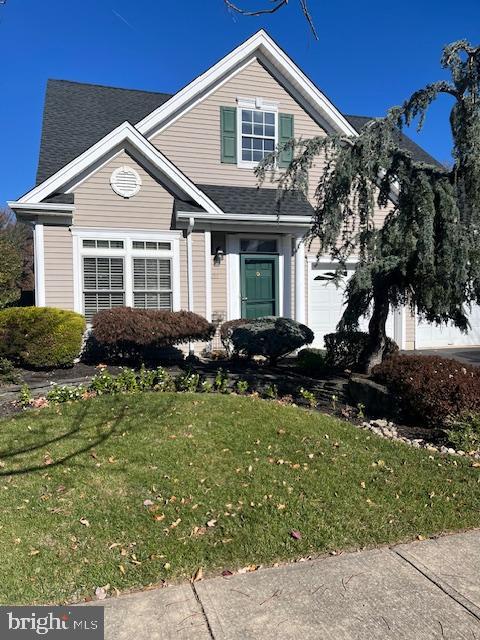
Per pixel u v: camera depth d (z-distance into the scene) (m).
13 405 6.28
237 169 11.98
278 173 12.11
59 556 3.06
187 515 3.55
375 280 7.28
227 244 11.40
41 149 10.93
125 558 3.05
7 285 10.80
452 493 3.98
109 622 2.51
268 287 11.81
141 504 3.69
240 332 9.29
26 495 3.81
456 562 3.05
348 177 6.93
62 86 13.48
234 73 11.97
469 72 6.29
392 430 5.56
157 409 5.76
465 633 2.41
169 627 2.47
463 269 6.24
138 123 11.16
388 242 6.64
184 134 11.62
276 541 3.25
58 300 9.61
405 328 13.23
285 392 7.27
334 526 3.45
